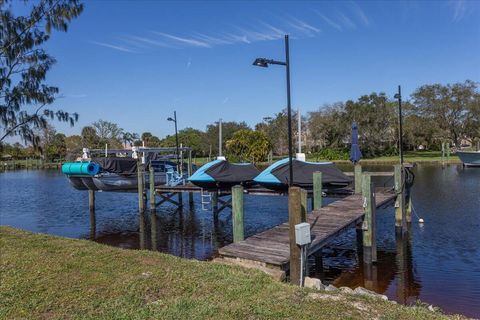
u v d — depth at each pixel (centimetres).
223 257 753
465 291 830
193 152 6481
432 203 1991
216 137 6378
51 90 1266
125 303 509
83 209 2212
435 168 4266
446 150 5462
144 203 2000
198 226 1686
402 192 1398
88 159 2142
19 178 4741
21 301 523
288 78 853
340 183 1557
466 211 1759
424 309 532
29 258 729
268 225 1639
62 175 5234
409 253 1141
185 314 465
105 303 511
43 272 643
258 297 520
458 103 5828
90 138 7244
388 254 1139
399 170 1412
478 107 5662
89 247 828
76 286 576
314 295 533
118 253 770
